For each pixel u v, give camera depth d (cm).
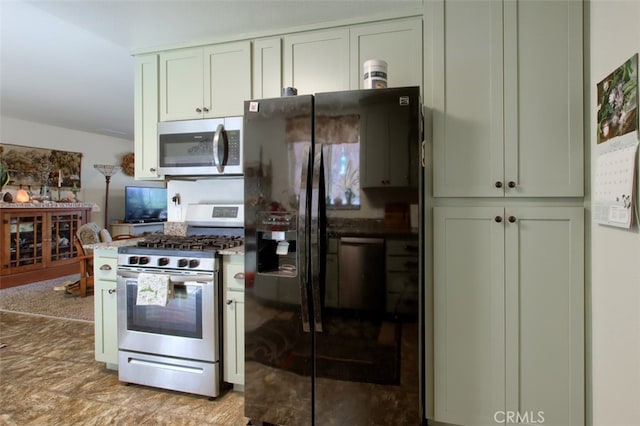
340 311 169
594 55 152
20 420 194
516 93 170
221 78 240
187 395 220
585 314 163
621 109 128
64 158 600
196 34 240
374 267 165
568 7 164
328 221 168
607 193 139
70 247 562
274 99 176
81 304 405
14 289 469
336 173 167
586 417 164
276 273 181
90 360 267
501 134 171
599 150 147
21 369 252
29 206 500
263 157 177
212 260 212
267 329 181
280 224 175
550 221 167
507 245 172
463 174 176
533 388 170
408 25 203
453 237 178
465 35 176
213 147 231
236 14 213
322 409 174
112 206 688
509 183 170
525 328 170
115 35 242
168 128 245
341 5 203
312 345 174
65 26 240
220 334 217
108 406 207
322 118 169
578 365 164
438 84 179
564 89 164
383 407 167
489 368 175
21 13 222
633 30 120
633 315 123
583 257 163
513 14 170
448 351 180
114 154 693
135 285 225
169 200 287
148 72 258
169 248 223
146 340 224
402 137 161
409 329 163
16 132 532
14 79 358
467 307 177
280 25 226
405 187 161
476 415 177
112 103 448
